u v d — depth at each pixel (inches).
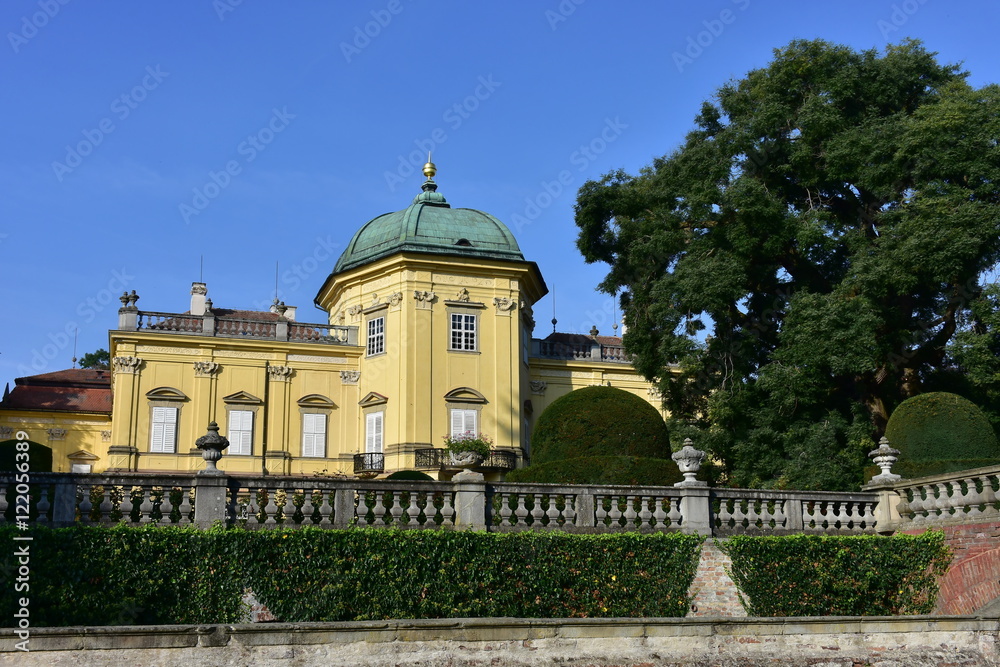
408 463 1481.3
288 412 1571.1
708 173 1234.0
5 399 1792.6
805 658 594.9
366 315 1612.9
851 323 1086.4
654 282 1247.5
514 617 615.5
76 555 571.8
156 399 1509.6
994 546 671.8
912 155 1112.8
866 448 1101.1
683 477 822.5
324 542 618.5
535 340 1732.3
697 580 704.4
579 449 877.2
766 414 1152.2
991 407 1164.5
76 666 481.1
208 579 593.6
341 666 521.0
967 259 1060.5
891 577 728.3
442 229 1587.1
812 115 1173.7
